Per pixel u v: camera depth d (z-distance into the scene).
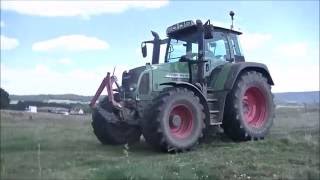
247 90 10.70
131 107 9.84
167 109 9.06
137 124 9.79
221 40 10.85
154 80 9.70
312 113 17.41
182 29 10.62
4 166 6.23
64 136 8.76
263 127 10.75
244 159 8.27
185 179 6.92
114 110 10.05
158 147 9.10
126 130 10.60
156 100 9.13
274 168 7.72
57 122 10.50
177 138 9.20
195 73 10.23
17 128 8.15
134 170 6.94
